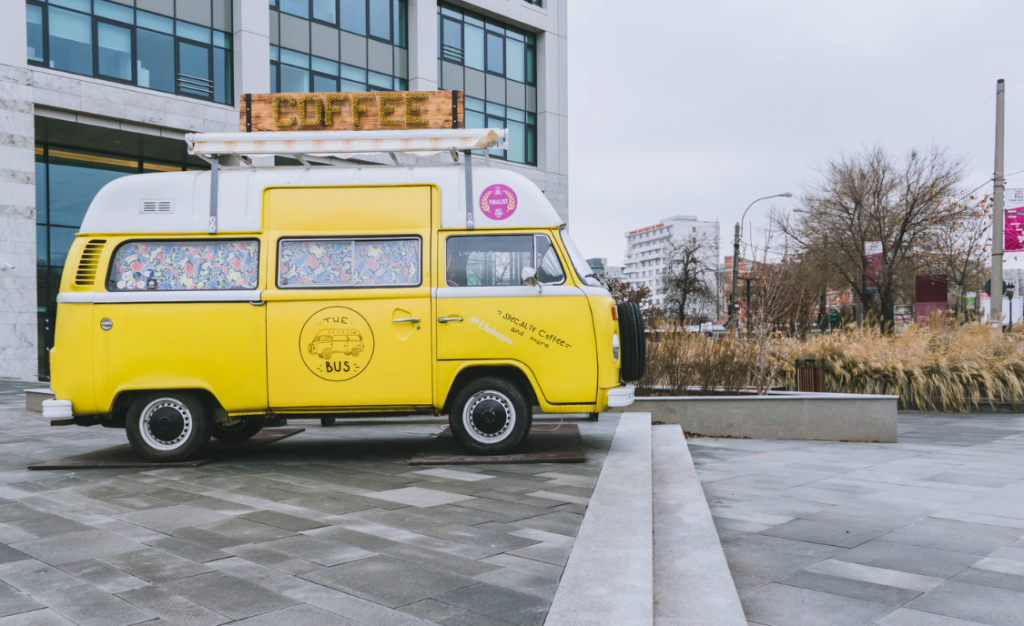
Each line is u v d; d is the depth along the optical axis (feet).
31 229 66.80
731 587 12.33
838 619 11.40
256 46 78.18
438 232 25.11
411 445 29.50
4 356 65.57
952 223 98.73
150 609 11.31
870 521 17.66
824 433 33.94
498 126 103.81
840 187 102.22
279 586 12.37
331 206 25.20
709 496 20.59
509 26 105.40
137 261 25.13
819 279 102.06
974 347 51.42
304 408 24.67
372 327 24.67
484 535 15.51
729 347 42.52
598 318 24.68
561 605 10.96
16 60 65.21
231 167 25.66
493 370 25.29
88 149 78.18
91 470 24.09
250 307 24.68
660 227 593.42
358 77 89.04
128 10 71.87
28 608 11.38
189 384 24.58
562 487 20.43
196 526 16.44
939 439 35.17
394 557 13.98
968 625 11.13
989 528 16.96
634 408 35.22
